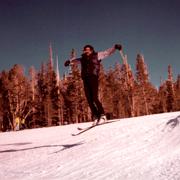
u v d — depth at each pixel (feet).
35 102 189.98
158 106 255.50
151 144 19.13
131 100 205.26
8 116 175.32
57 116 191.42
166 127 21.66
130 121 32.35
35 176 17.01
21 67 178.50
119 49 22.95
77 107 183.83
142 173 13.71
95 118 24.63
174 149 16.47
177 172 12.57
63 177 15.85
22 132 59.47
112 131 27.37
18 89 172.76
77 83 180.75
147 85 225.35
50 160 21.59
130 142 21.18
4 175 18.42
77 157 20.54
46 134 46.16
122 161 16.79
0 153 30.42
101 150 20.99
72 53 164.55
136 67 224.74
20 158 25.26
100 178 14.33
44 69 211.20
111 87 219.82
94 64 23.32
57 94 190.60
